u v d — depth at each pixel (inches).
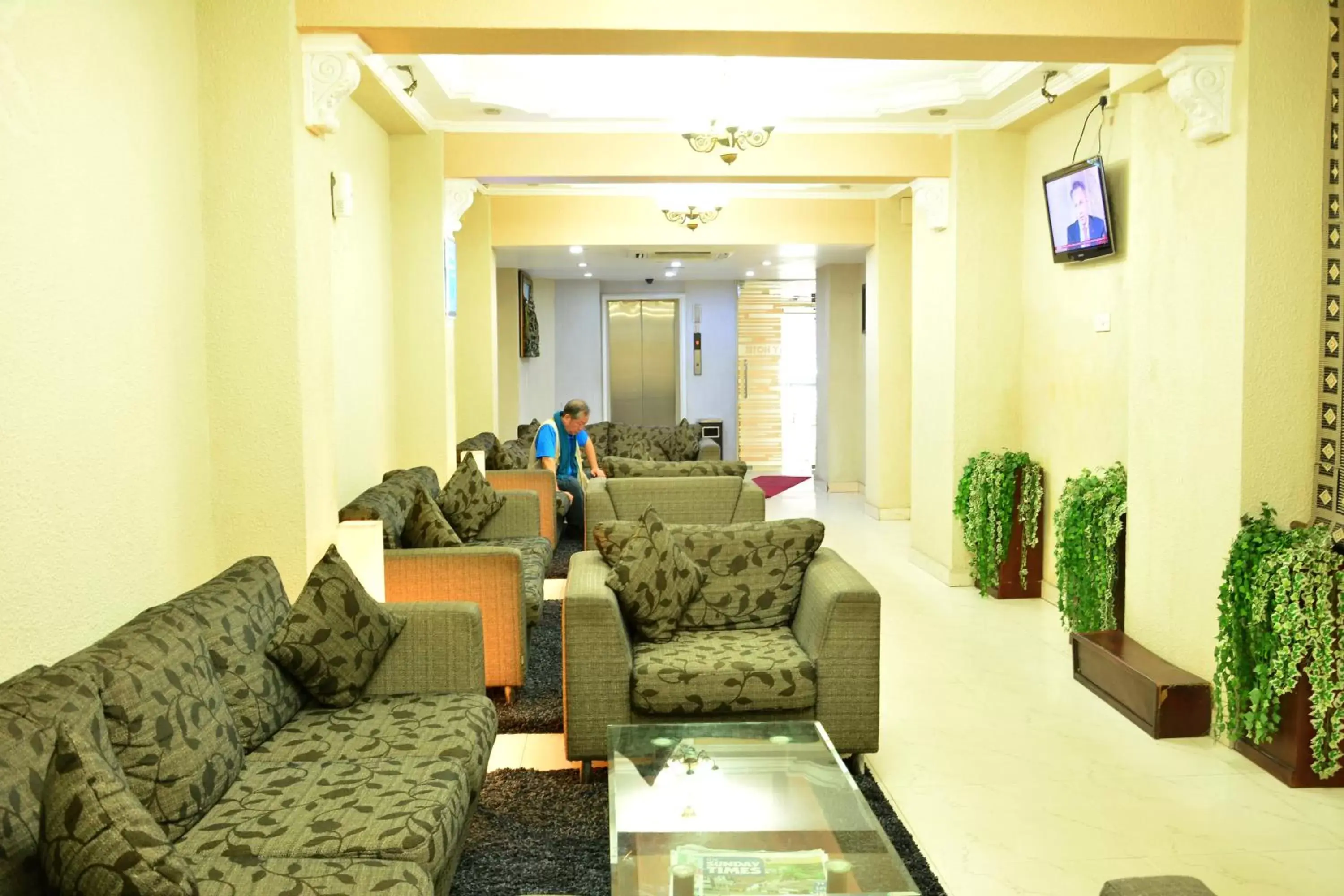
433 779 103.0
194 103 136.5
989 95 228.1
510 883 111.9
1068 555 199.9
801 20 145.9
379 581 149.3
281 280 139.4
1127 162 204.5
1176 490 167.9
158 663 96.0
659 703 137.8
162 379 126.2
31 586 97.8
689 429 482.9
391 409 246.5
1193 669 164.1
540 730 162.7
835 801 104.9
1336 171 146.2
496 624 171.5
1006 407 260.4
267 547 141.6
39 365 99.1
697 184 279.9
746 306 555.8
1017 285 257.9
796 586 161.5
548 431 319.6
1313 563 133.5
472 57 210.2
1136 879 65.4
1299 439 149.9
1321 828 128.8
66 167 104.5
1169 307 169.5
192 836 90.5
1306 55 147.6
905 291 374.3
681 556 157.4
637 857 95.0
